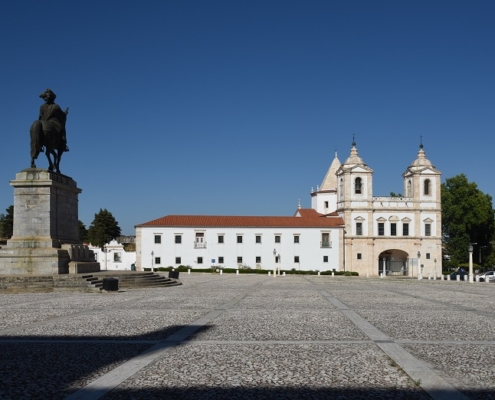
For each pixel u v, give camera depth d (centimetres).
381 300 2967
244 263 9925
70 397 910
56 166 4184
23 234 3866
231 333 1603
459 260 10712
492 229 10956
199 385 987
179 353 1287
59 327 1725
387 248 10231
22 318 1973
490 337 1541
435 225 10312
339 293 3591
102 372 1088
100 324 1803
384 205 10288
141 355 1261
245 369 1116
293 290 3922
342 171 10375
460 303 2783
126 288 3984
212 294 3391
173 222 9956
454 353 1290
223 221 10112
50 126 4059
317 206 11944
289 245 10006
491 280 7219
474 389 961
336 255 10062
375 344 1416
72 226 4303
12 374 1071
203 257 9888
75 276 3631
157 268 9600
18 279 3503
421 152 10575
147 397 909
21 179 3878
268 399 898
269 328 1717
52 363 1172
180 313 2170
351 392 941
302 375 1063
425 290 4144
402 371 1098
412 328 1730
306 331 1652
